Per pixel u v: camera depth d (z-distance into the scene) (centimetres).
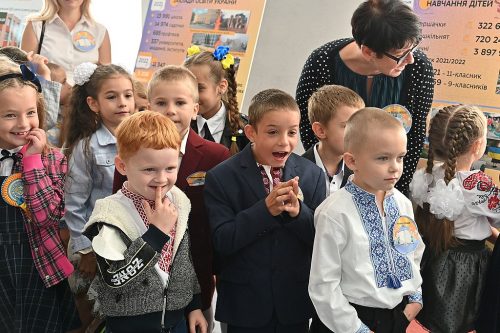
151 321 155
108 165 221
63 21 331
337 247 158
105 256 146
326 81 244
